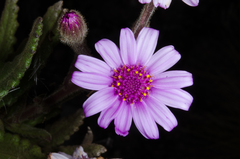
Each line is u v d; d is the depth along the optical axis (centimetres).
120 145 26
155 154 26
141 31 19
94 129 25
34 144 21
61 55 25
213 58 27
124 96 19
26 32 25
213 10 27
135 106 19
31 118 21
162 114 19
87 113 19
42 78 23
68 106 25
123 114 19
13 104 21
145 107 19
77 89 20
